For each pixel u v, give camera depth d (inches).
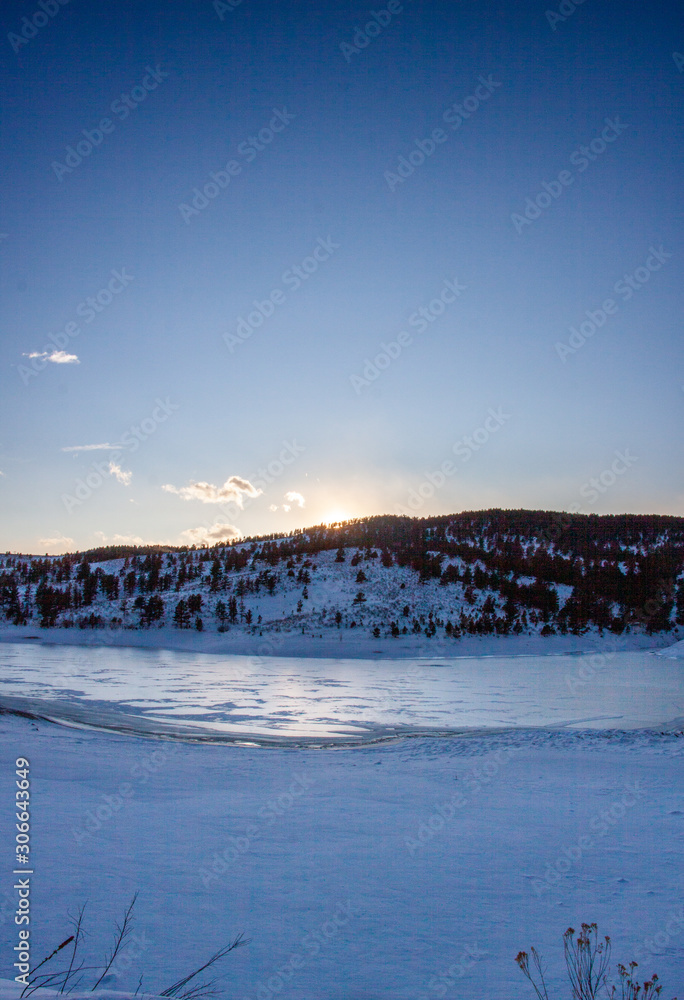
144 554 6003.9
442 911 241.8
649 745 676.1
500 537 5979.3
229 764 586.6
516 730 822.5
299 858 306.0
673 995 170.9
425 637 3472.0
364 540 5531.5
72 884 250.7
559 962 197.2
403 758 644.1
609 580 4571.9
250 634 3528.5
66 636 3523.6
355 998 171.5
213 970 186.1
